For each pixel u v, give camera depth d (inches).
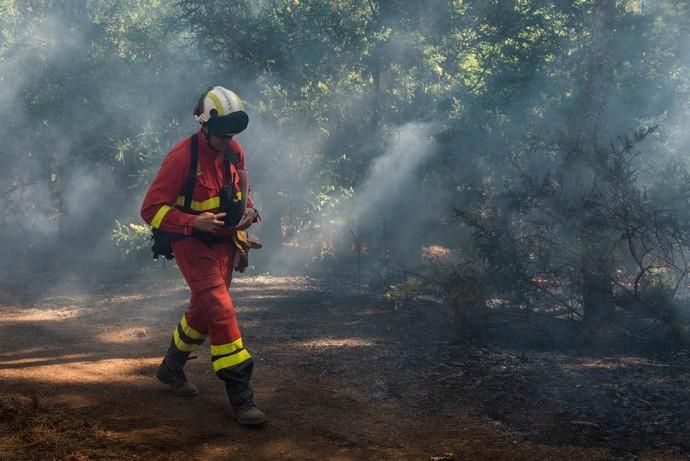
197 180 187.2
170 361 202.8
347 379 222.8
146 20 498.6
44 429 174.7
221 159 190.2
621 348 259.6
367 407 198.5
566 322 277.4
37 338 277.9
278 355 249.9
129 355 249.8
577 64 443.8
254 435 178.4
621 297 268.5
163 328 295.9
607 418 185.2
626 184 262.2
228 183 190.9
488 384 214.1
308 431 181.8
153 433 176.2
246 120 187.0
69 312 331.3
